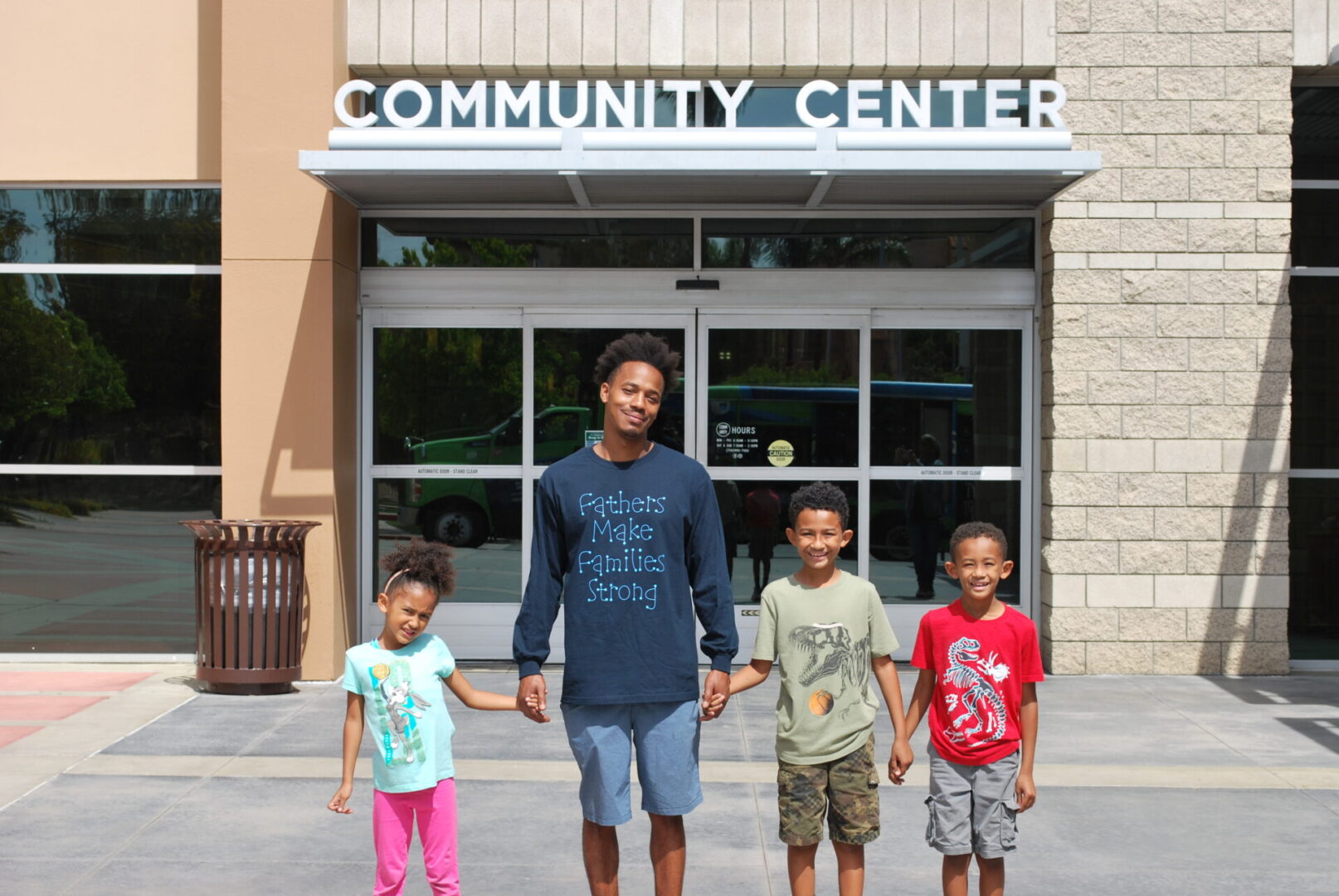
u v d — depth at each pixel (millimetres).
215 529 8938
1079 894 5266
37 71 10000
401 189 9516
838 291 10320
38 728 8031
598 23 10016
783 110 10258
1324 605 10211
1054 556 9945
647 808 4547
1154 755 7555
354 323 10242
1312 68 9953
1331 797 6668
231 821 6176
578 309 10344
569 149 8648
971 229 10320
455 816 4641
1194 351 9930
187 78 10000
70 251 10180
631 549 4492
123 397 10172
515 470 10383
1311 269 10195
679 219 10344
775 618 4703
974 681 4621
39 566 10180
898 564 10383
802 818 4613
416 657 4625
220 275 10133
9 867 5500
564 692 4566
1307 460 10195
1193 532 9930
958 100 8898
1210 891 5309
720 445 10359
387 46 9961
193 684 9398
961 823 4613
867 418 10352
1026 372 10336
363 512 10328
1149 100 9930
